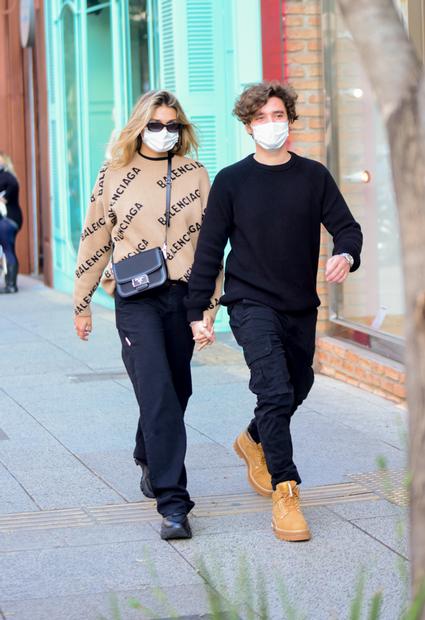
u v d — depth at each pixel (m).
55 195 18.25
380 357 9.51
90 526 6.21
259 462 6.67
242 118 5.88
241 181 5.88
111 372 10.85
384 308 9.61
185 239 6.06
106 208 6.10
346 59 9.99
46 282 18.81
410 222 2.66
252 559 5.62
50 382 10.44
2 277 19.91
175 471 5.91
